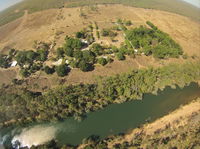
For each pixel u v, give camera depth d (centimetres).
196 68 16862
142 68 16512
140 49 17675
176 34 19900
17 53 17362
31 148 11981
